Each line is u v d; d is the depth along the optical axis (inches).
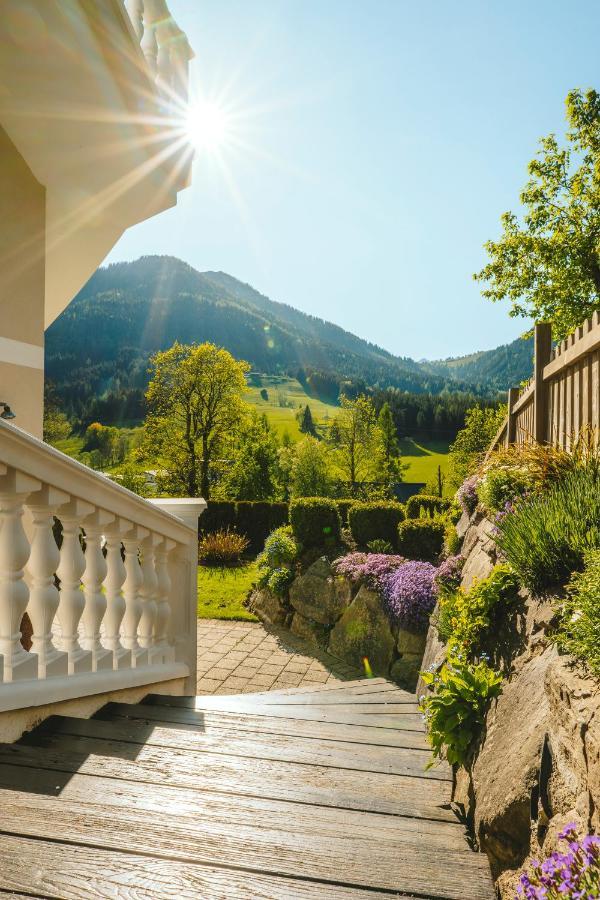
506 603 109.7
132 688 122.3
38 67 129.3
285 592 337.7
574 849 46.2
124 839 61.7
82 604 105.2
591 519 98.7
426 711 94.9
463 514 285.4
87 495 101.9
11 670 88.5
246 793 76.2
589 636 66.6
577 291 603.8
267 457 933.8
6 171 151.9
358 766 88.7
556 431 196.1
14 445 83.2
